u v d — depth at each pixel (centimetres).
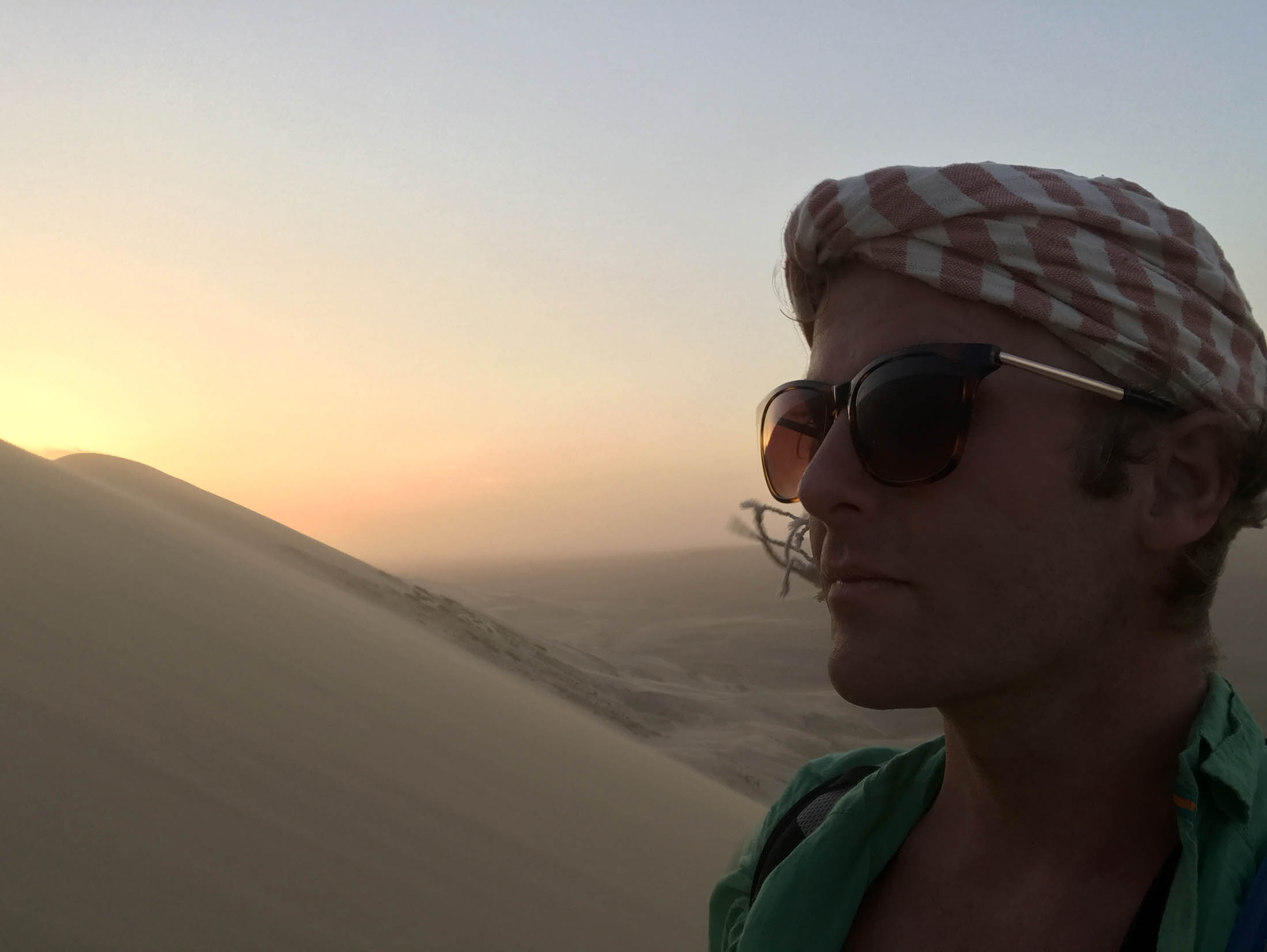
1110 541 72
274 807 262
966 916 79
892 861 91
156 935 173
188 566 616
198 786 251
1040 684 74
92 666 298
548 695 1526
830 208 84
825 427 86
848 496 75
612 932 307
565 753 652
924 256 77
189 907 189
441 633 1573
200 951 175
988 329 76
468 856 310
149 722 276
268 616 576
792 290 98
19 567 380
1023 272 73
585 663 2417
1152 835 72
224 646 423
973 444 72
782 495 96
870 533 75
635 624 5569
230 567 758
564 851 374
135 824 210
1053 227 73
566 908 306
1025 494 71
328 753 336
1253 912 59
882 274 83
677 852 490
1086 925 72
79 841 191
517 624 5609
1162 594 74
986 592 72
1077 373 73
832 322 88
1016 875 78
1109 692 74
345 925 217
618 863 402
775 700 2797
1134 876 72
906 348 76
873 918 87
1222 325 75
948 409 72
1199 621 74
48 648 296
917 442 73
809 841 91
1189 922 61
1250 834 64
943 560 72
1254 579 3894
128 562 516
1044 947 73
